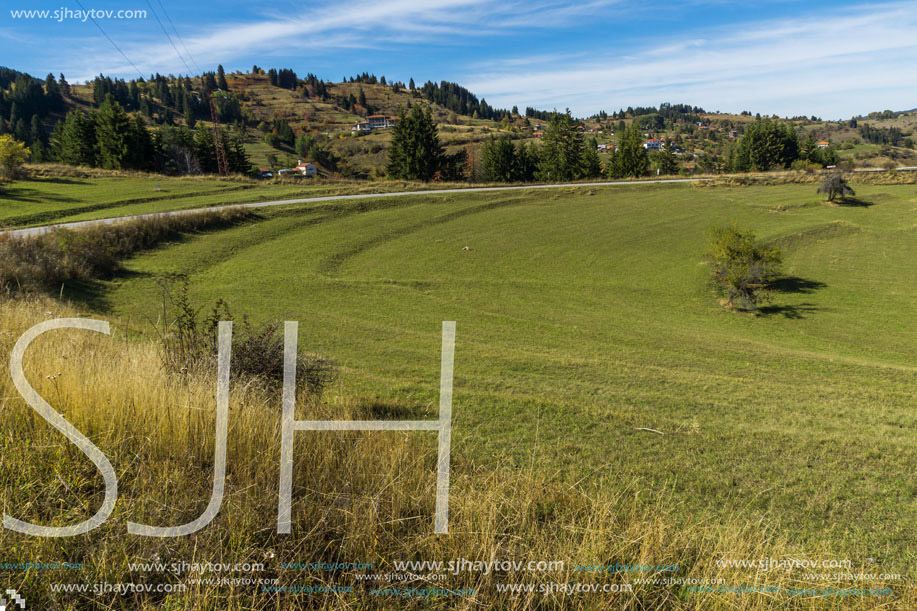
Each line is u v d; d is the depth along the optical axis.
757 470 6.91
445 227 46.72
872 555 4.57
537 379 13.88
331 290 27.77
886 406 12.24
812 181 69.06
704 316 29.06
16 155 56.19
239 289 26.31
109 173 58.50
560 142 88.69
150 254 31.19
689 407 11.26
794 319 28.70
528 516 3.75
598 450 7.50
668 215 52.91
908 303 30.83
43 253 23.11
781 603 3.18
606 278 35.09
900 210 53.06
